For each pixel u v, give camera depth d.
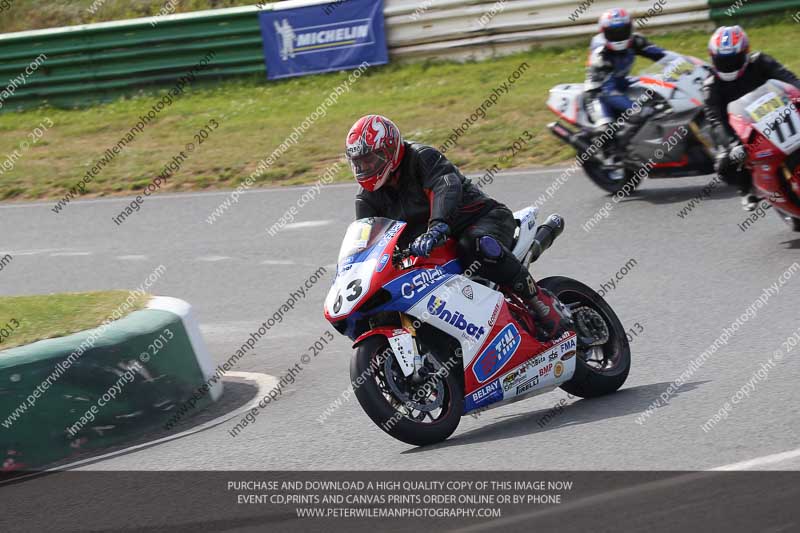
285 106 64.56
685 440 17.41
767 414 18.31
